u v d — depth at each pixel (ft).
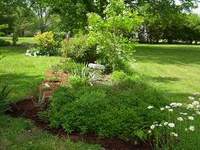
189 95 45.96
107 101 28.48
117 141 26.04
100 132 26.55
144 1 132.87
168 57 99.35
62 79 47.65
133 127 25.93
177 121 25.59
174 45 166.40
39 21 156.97
